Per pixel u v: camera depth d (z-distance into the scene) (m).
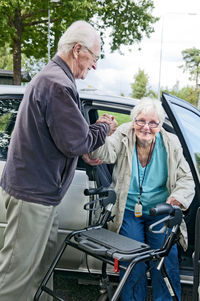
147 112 2.15
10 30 10.77
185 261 2.49
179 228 2.00
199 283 1.71
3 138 2.44
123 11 12.83
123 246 1.85
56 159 1.91
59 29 11.75
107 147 2.22
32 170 1.89
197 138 2.16
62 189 2.01
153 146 2.28
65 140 1.82
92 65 1.99
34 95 1.83
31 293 2.16
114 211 2.28
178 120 1.94
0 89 2.55
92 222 2.37
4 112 2.49
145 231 2.36
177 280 2.19
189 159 1.85
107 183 2.52
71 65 1.93
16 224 1.94
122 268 1.79
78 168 2.42
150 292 2.52
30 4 10.93
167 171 2.28
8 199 1.96
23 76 15.03
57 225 2.25
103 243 1.88
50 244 2.22
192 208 2.65
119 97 2.73
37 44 12.89
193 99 20.84
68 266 2.41
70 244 1.99
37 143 1.87
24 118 1.87
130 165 2.25
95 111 2.90
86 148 1.89
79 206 2.33
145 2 13.02
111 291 2.03
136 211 2.23
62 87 1.78
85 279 2.47
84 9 11.08
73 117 1.80
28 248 1.97
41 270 2.23
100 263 2.37
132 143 2.27
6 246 1.99
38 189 1.91
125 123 2.41
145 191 2.29
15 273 1.98
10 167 1.93
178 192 2.21
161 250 1.89
